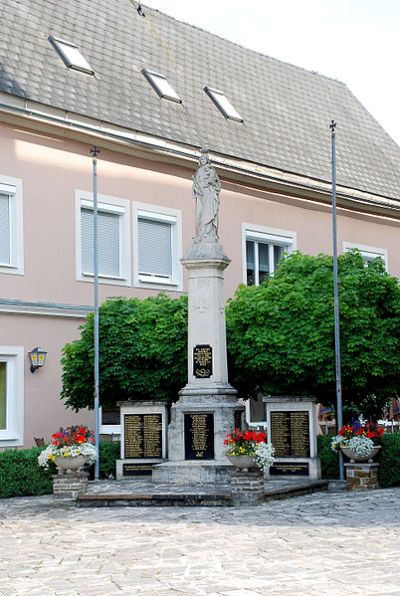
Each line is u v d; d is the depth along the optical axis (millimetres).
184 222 27750
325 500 16578
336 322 19734
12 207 23594
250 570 10039
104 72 26938
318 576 9594
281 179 30328
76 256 24797
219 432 18797
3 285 23109
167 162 27234
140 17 30781
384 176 35719
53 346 24172
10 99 23203
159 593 9031
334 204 20750
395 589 8875
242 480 15961
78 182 24984
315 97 36438
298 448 19578
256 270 30109
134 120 26344
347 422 22125
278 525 13445
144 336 20891
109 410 25062
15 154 23609
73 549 11867
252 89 33125
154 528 13461
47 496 18484
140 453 20000
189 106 29125
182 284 27516
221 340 19578
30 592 9289
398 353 20438
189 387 19359
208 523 13836
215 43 33406
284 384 20703
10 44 24562
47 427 23906
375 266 21500
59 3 27594
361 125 37625
